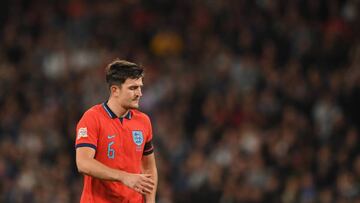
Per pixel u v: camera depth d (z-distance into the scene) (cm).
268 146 6038
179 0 7844
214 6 7619
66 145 6575
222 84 6756
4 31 7900
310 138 6106
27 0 8131
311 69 6800
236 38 7212
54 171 6178
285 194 5666
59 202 5900
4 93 7194
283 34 7131
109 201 2883
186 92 6750
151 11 7881
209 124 6450
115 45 7606
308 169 5816
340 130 6119
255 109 6425
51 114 6812
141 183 2712
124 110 2883
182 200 5903
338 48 6975
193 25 7606
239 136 6144
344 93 6375
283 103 6438
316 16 7319
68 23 7894
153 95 6875
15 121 6831
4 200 6097
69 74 7319
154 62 7350
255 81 6738
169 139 6325
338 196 5544
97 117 2859
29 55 7625
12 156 6375
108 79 2862
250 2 7494
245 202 5684
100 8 7962
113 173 2745
